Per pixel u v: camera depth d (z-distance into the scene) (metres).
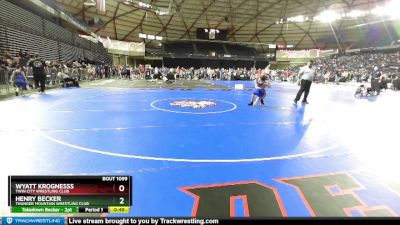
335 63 48.62
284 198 3.38
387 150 5.38
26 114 8.54
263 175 4.06
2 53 16.64
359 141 6.05
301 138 6.29
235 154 5.01
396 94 19.42
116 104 11.34
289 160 4.73
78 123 7.40
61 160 4.48
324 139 6.21
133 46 49.09
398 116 9.54
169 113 9.34
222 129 7.07
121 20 44.78
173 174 4.02
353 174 4.14
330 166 4.46
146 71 36.28
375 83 17.86
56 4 27.69
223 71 39.03
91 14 39.81
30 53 20.92
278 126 7.58
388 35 49.69
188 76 39.84
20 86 13.41
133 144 5.51
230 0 42.28
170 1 40.62
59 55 26.55
